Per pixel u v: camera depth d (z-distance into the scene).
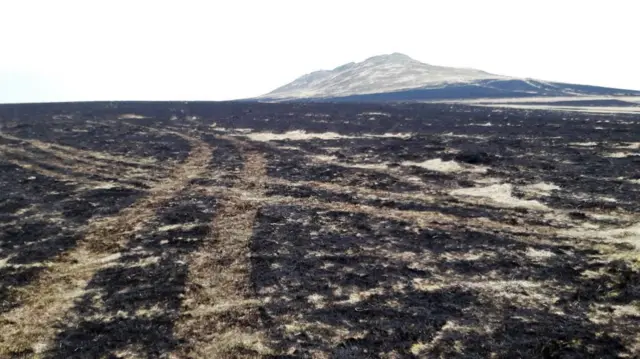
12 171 33.78
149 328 13.52
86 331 13.51
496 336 12.26
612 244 17.30
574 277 15.10
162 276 16.67
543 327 12.48
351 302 14.47
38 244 20.03
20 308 14.96
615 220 19.66
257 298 14.95
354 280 15.87
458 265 16.62
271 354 12.07
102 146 43.47
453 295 14.55
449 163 32.25
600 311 13.08
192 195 27.33
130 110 70.50
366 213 23.00
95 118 61.50
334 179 30.31
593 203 21.84
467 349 11.79
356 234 20.14
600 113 64.94
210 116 65.69
